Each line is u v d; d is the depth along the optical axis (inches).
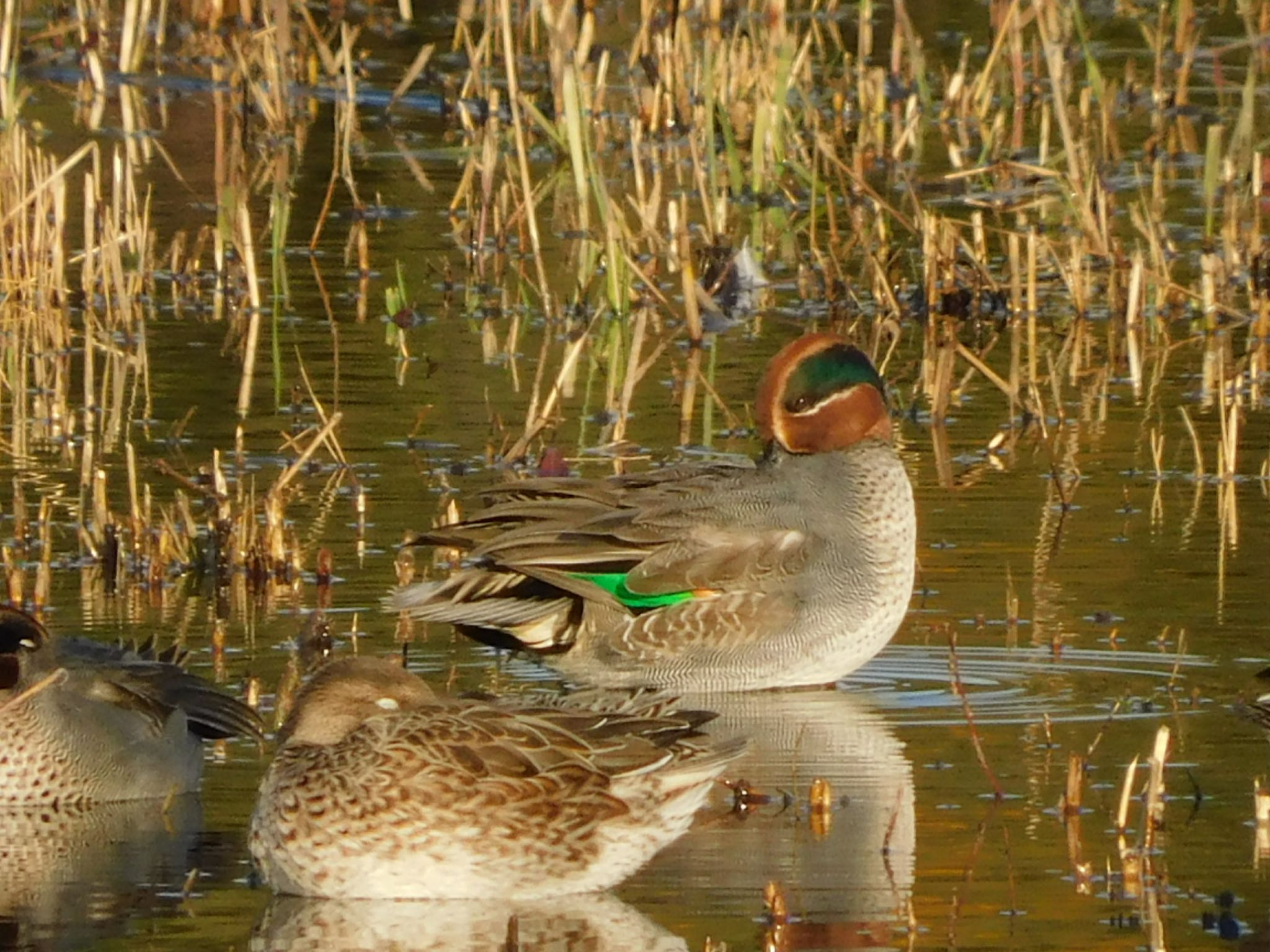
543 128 923.4
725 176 956.0
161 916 344.5
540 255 790.5
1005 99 1074.1
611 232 785.6
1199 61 1137.4
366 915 346.3
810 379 485.4
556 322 790.5
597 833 356.5
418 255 864.3
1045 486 606.9
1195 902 345.1
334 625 496.1
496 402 684.1
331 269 846.5
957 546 551.2
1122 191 951.0
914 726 440.5
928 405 698.8
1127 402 700.0
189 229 881.5
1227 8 1236.5
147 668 415.8
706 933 336.5
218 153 866.1
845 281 823.1
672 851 373.1
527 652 486.6
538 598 481.7
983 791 400.2
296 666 465.4
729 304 825.5
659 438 644.7
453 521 553.9
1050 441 652.7
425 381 708.7
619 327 781.9
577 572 473.1
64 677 403.9
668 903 350.0
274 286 820.6
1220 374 698.8
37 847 377.7
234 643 481.1
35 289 789.9
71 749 395.2
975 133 1035.3
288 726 370.3
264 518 565.9
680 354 750.5
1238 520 573.3
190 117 1042.7
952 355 750.5
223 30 1195.3
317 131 1035.3
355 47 1180.5
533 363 733.9
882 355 761.6
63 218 864.3
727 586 474.6
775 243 898.1
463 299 815.1
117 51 1159.6
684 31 1040.2
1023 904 345.7
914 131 997.2
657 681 476.4
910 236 907.4
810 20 1210.0
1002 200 929.5
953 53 1154.0
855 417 485.4
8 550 528.4
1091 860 365.1
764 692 475.2
